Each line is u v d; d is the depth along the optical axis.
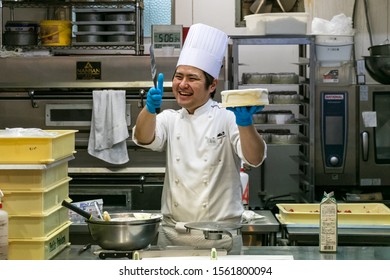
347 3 5.49
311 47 4.75
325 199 2.89
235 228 2.66
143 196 4.77
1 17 5.33
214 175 2.99
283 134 5.00
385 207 4.02
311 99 4.79
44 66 4.75
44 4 4.91
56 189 2.97
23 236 2.79
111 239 2.67
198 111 3.03
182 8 5.50
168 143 3.09
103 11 4.90
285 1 4.84
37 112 4.78
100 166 4.78
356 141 4.87
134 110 4.74
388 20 5.48
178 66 2.99
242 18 5.50
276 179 4.98
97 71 4.73
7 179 2.78
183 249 2.74
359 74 5.06
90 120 4.75
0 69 4.76
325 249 2.90
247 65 5.20
